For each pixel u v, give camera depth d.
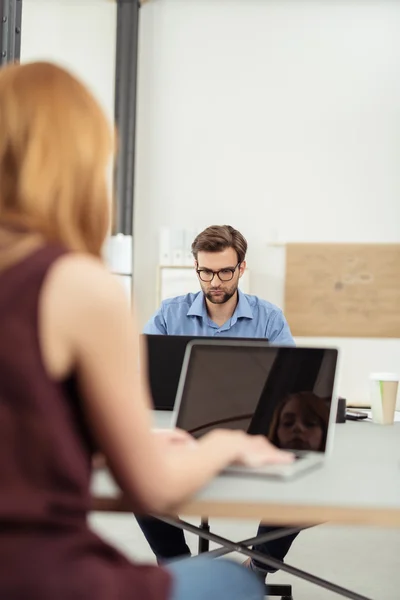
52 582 0.80
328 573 3.07
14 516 0.82
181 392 1.64
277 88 5.77
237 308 3.18
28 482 0.83
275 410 1.58
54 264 0.87
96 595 0.81
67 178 0.92
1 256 0.87
